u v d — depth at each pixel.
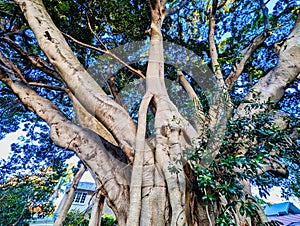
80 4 4.84
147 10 5.14
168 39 5.69
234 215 2.21
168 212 2.16
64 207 4.24
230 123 2.41
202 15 5.85
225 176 2.00
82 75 3.01
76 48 5.45
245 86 5.22
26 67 5.54
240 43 5.81
